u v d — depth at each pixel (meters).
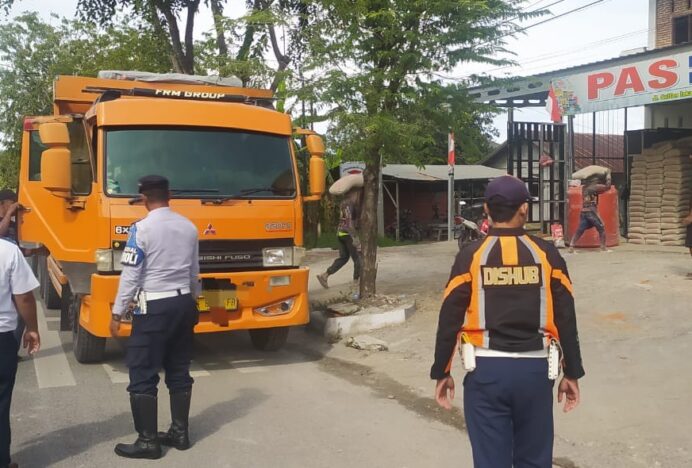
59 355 8.16
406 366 7.42
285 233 7.57
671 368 6.44
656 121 18.47
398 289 11.51
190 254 5.21
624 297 9.18
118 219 6.79
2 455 4.50
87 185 7.15
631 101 15.52
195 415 5.96
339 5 8.62
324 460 4.92
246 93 8.88
